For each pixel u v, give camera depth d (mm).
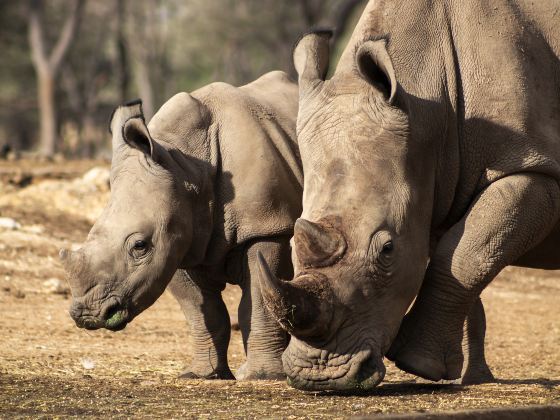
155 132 16391
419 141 13648
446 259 13812
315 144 13406
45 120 78562
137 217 15570
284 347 16469
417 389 14000
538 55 14422
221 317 17141
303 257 12742
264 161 16422
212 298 17094
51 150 78375
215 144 16484
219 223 16375
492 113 14023
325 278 12602
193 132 16469
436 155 13961
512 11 14477
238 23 92312
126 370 17312
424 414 10703
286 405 12703
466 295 13828
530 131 14023
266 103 17078
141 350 20109
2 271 26375
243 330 16516
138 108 16562
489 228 13781
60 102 94688
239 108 16719
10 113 109438
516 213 13828
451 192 14141
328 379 12734
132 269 15523
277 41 90062
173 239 15734
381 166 13195
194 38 101062
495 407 11664
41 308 23953
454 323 13898
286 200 16531
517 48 14266
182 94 16781
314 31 14352
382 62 13102
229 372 17219
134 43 94000
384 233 12945
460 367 13969
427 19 14281
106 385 14914
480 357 16328
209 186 16297
